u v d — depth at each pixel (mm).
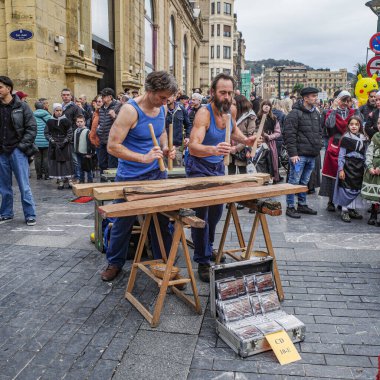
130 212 2719
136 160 3393
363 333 3066
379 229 5758
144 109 3525
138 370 2650
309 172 6570
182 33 31688
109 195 2967
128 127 3488
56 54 11023
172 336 3027
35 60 10039
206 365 2707
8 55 10133
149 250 4492
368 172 5695
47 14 10508
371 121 7410
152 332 3080
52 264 4348
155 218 3631
